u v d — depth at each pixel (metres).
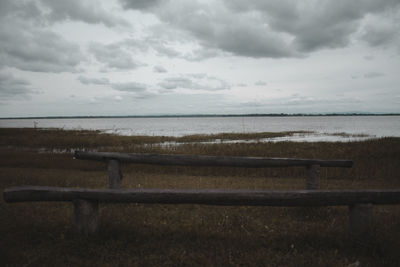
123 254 2.72
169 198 2.87
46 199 2.88
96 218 3.10
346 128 64.00
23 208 4.37
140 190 2.95
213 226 3.66
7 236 3.15
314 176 4.75
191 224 3.68
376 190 2.94
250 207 4.62
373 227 3.41
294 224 3.77
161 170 9.65
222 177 8.37
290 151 14.49
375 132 45.91
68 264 2.54
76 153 4.56
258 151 14.62
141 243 3.03
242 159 4.39
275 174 9.12
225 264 2.58
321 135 37.88
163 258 2.67
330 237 3.20
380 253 2.83
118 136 28.05
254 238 3.21
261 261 2.64
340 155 12.67
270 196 2.84
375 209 4.69
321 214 4.24
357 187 6.94
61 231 3.30
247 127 74.56
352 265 2.58
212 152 14.53
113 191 2.90
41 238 3.11
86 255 2.71
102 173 8.74
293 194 2.84
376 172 8.93
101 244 2.94
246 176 9.01
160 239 3.16
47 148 18.52
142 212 4.21
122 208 4.44
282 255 2.78
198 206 4.68
